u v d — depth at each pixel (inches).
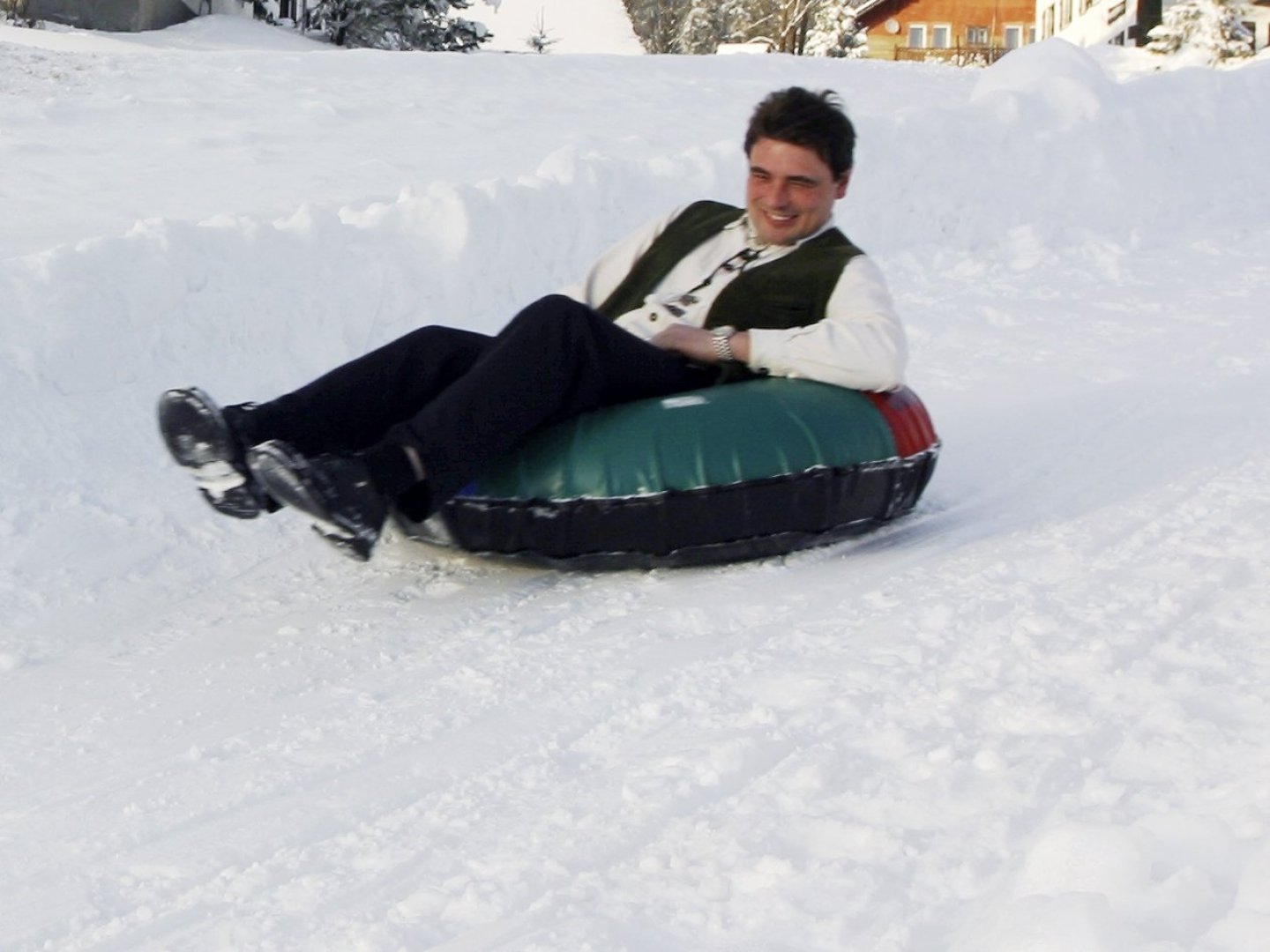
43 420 185.9
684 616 139.3
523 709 120.4
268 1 984.3
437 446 135.9
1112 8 1250.6
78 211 299.7
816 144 158.6
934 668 118.7
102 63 524.4
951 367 243.1
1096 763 97.6
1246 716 103.0
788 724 110.6
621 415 151.8
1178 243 338.6
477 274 252.2
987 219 342.0
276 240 227.6
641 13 2172.7
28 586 155.3
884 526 165.6
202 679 133.3
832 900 83.9
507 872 92.1
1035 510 169.5
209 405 133.3
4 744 121.0
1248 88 413.1
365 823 102.1
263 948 86.2
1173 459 185.6
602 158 292.2
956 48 1626.5
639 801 100.2
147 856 99.9
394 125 436.1
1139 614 126.6
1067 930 70.1
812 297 160.4
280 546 168.7
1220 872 78.7
